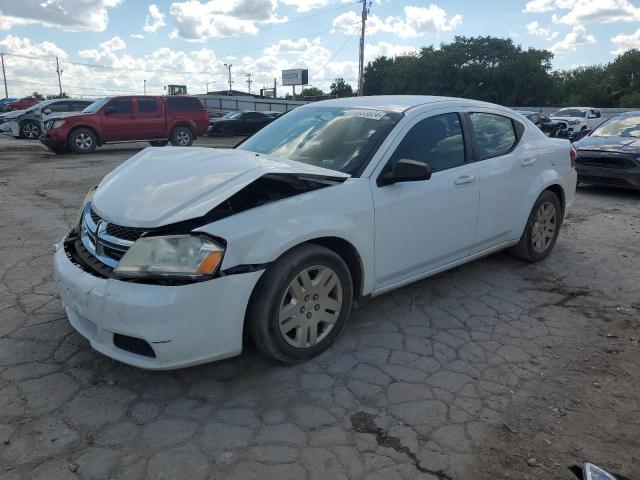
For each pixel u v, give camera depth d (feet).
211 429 8.73
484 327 12.70
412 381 10.27
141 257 8.97
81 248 10.44
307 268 10.19
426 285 15.23
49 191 29.09
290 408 9.34
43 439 8.36
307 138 13.02
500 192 14.66
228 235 9.15
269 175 10.23
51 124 50.65
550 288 15.31
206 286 8.95
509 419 9.20
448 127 13.60
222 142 73.46
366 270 11.46
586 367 11.01
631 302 14.43
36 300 13.47
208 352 9.27
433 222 12.75
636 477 7.93
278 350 10.18
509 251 17.17
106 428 8.68
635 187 28.76
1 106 112.68
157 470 7.78
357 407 9.41
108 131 52.80
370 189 11.31
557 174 16.81
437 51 204.95
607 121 34.50
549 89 196.95
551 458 8.28
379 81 256.52
